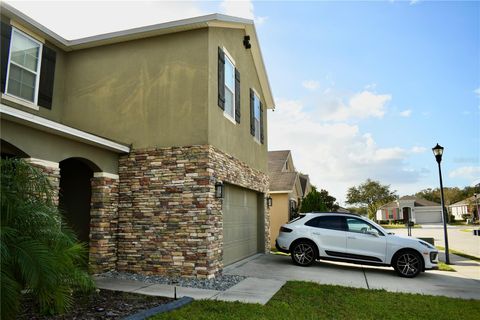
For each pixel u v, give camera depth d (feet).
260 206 50.01
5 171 16.44
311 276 32.42
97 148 29.66
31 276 13.98
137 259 30.40
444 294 27.43
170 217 30.09
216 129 32.09
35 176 17.29
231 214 38.22
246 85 43.65
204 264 28.73
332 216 37.93
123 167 32.07
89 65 35.55
